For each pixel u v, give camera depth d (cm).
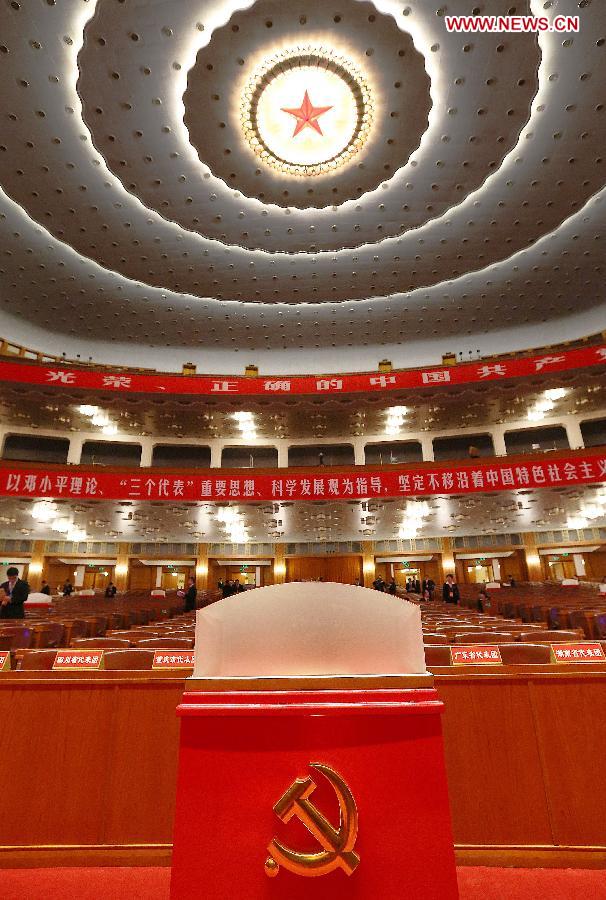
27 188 1353
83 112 1130
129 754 204
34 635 500
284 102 1149
